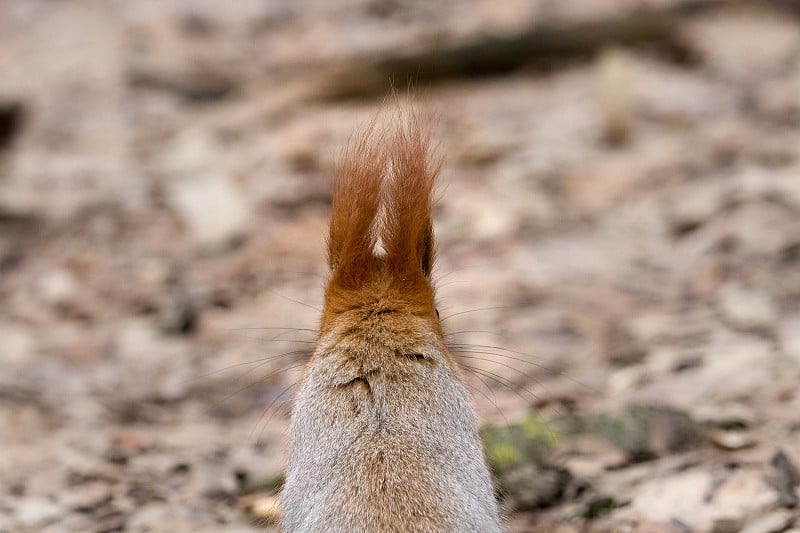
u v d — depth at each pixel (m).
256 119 17.59
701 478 7.44
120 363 11.57
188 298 12.52
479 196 14.15
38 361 11.66
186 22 22.70
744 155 14.95
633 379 9.66
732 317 10.79
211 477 8.56
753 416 8.41
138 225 14.63
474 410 5.70
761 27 20.45
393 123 6.68
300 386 5.73
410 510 5.11
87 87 20.11
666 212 13.62
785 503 7.11
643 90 18.08
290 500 5.50
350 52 20.14
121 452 9.10
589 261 12.64
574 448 8.09
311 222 13.92
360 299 5.61
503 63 18.92
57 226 14.85
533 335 10.92
